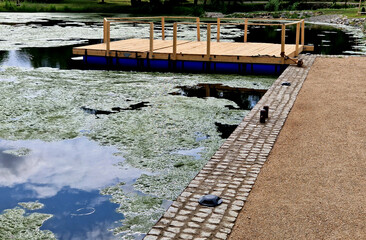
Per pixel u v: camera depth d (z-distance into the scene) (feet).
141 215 13.08
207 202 12.03
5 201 14.08
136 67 39.14
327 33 76.33
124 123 21.99
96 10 143.84
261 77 34.76
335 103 23.39
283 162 15.20
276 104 23.27
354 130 18.66
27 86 30.45
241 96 28.04
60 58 44.96
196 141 19.40
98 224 12.57
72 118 22.79
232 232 10.64
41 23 90.74
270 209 11.75
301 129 19.02
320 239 10.23
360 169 14.39
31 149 18.54
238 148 16.66
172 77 34.71
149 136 20.07
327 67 34.88
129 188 14.90
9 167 16.69
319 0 147.33
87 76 34.91
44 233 12.11
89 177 15.84
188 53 37.55
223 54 36.86
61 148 18.69
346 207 11.76
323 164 14.89
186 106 25.32
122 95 28.02
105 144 19.11
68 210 13.44
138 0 148.36
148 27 86.12
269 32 82.17
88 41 59.36
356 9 125.08
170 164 16.89
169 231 10.69
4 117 22.81
